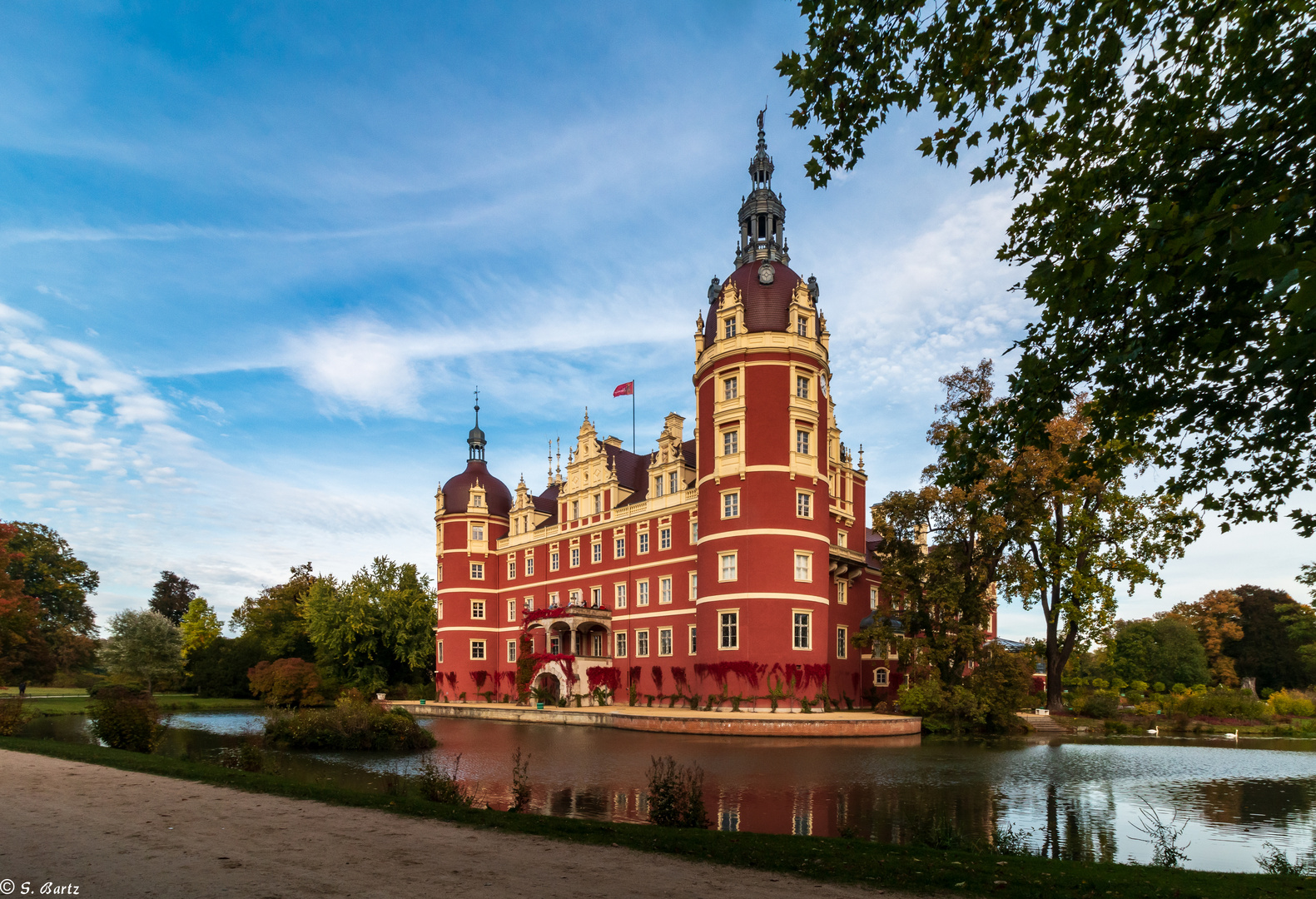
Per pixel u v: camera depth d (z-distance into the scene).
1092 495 45.16
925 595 46.38
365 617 74.06
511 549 73.19
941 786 23.08
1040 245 12.09
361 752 30.69
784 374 48.72
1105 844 16.42
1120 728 47.38
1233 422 10.82
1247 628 82.19
